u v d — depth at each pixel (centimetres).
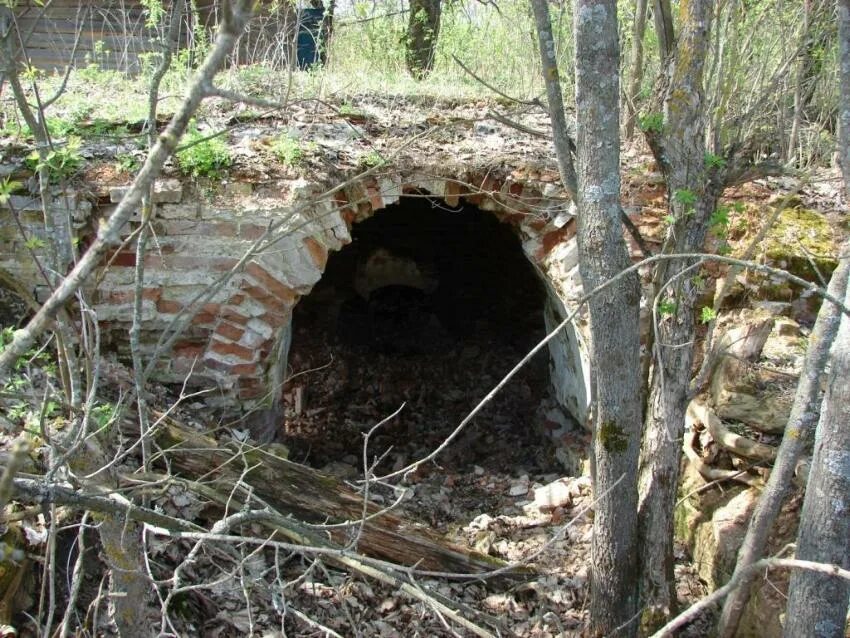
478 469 592
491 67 679
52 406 257
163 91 537
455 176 483
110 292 444
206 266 447
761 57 421
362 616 375
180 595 343
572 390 568
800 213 486
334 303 819
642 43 491
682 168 334
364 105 556
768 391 404
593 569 353
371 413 723
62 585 316
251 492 316
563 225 485
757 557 310
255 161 454
